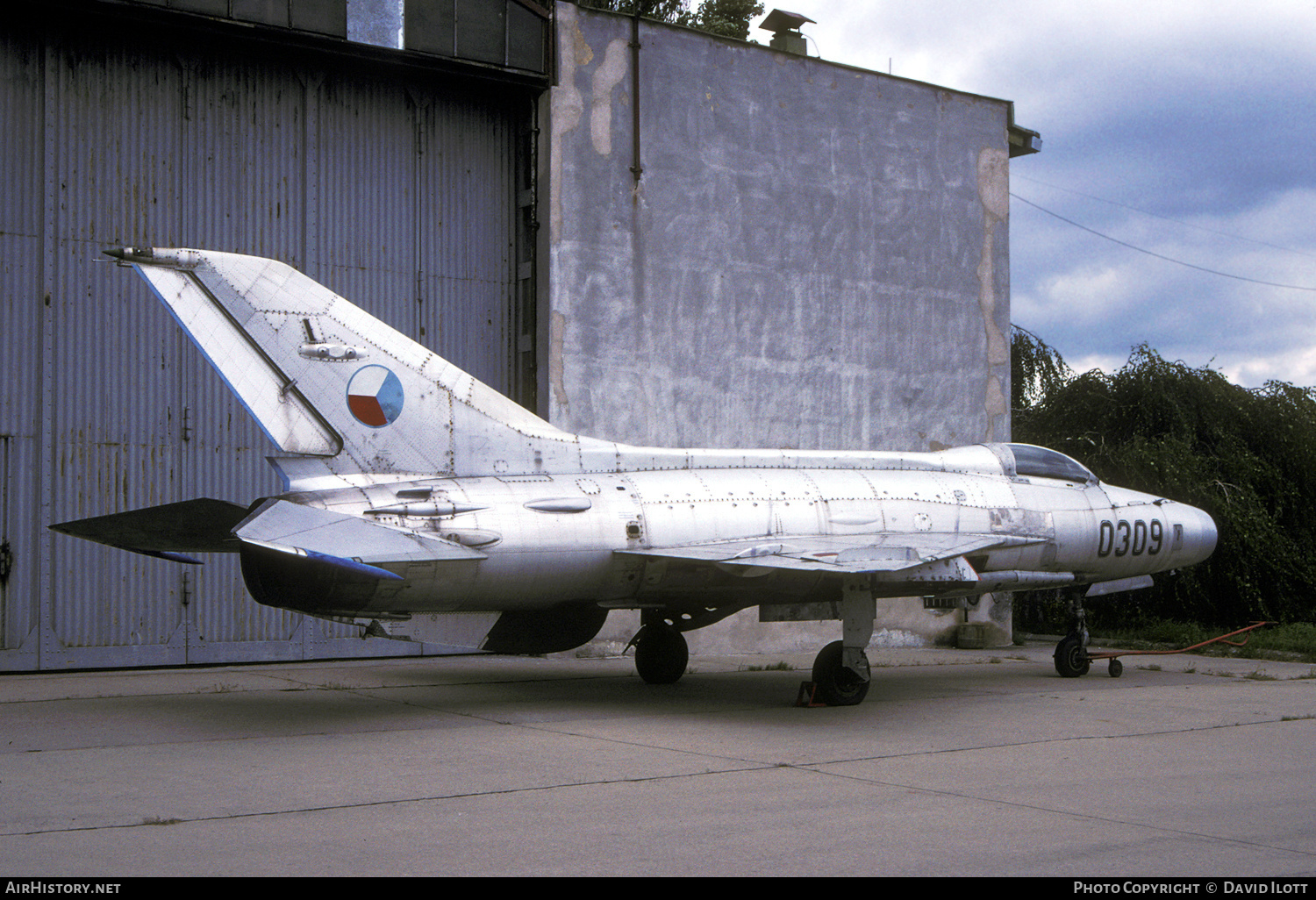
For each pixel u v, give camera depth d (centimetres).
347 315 890
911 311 1722
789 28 1695
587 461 1006
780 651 1568
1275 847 502
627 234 1477
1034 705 1015
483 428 951
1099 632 1995
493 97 1474
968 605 1192
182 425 1264
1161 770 695
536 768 683
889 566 886
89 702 982
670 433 1496
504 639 984
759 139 1593
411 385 916
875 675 1283
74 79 1226
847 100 1678
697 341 1524
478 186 1459
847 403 1650
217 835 509
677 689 1115
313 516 797
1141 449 1953
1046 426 2242
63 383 1204
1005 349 1823
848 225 1667
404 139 1409
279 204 1330
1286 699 1073
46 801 581
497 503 910
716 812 562
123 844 491
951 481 1190
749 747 766
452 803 582
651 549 967
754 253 1579
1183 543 1349
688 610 1130
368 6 1311
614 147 1474
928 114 1758
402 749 748
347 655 1358
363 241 1377
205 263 833
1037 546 1198
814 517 1062
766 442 1573
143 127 1260
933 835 518
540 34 1430
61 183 1215
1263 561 1872
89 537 857
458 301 1437
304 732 823
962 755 743
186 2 1211
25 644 1169
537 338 1439
